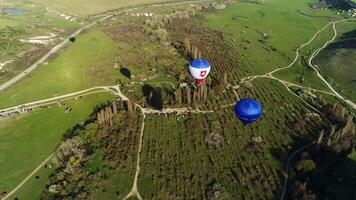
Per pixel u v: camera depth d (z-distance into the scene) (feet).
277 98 563.89
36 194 384.06
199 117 506.48
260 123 498.69
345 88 597.11
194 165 422.00
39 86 583.58
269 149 449.06
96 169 413.39
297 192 375.86
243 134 474.90
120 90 574.15
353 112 531.91
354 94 579.89
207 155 438.40
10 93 563.89
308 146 454.40
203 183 396.57
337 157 424.05
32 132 479.00
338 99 567.18
